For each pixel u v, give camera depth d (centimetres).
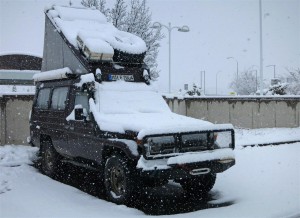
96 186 889
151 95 906
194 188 812
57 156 977
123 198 709
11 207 684
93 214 650
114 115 804
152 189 862
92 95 835
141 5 2162
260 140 1548
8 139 1366
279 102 1977
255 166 1048
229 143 754
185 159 681
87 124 820
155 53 2177
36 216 634
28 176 948
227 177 931
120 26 2102
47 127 991
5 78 3120
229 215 649
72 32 965
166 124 721
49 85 1024
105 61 880
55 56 1006
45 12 1082
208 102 2164
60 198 748
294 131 1827
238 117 2075
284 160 1131
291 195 768
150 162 670
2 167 1048
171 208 718
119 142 709
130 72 919
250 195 779
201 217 642
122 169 712
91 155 816
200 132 717
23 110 1395
